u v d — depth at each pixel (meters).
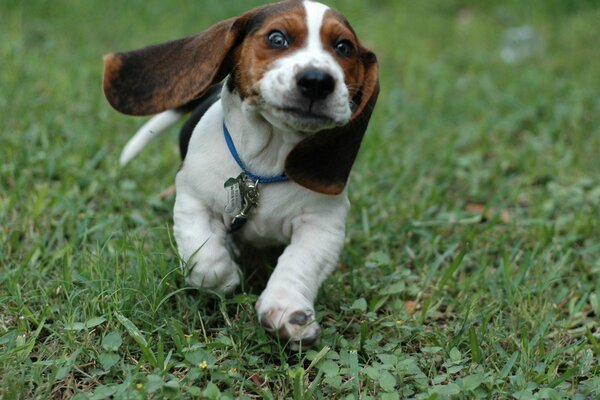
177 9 2.09
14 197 1.05
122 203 1.09
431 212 1.15
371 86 0.85
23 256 0.97
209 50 0.85
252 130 0.85
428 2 2.39
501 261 1.03
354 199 1.14
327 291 0.94
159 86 0.87
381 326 0.90
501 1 2.38
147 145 1.21
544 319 0.92
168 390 0.76
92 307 0.86
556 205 1.19
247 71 0.82
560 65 1.85
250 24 0.84
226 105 0.87
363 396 0.78
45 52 1.67
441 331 0.90
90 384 0.80
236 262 0.95
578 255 1.06
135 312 0.86
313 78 0.77
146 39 1.86
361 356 0.86
